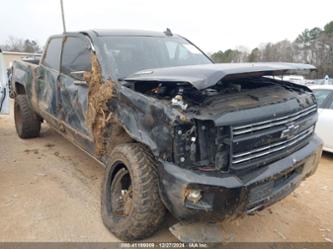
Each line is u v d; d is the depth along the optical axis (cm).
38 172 497
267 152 289
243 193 267
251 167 279
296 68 334
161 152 281
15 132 736
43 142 651
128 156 314
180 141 269
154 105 287
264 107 285
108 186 355
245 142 271
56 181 465
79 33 454
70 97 440
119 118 331
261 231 358
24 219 364
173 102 277
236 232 353
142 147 319
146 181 301
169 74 297
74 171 502
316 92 654
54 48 526
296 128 316
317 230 365
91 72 391
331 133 614
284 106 299
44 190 435
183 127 268
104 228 349
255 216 387
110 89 342
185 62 454
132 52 420
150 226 310
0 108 611
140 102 304
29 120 646
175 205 272
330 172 552
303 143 339
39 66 563
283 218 387
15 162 539
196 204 265
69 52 470
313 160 348
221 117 259
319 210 411
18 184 453
